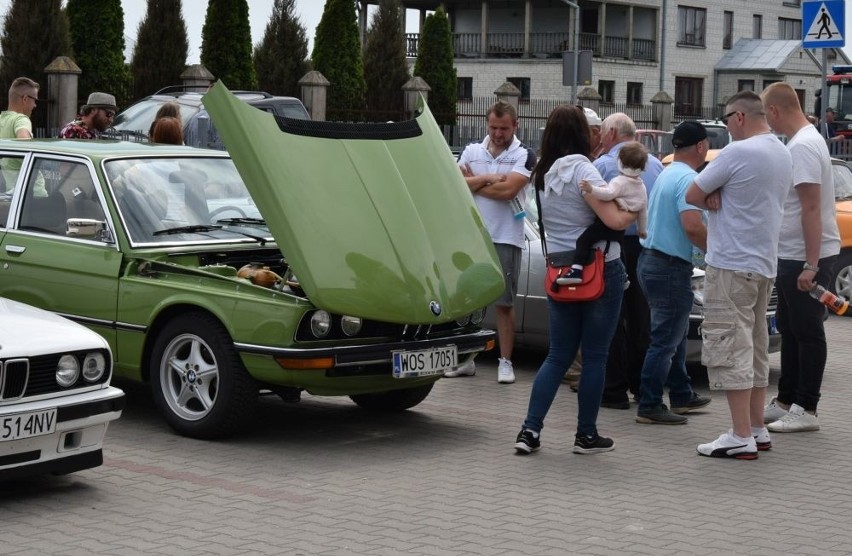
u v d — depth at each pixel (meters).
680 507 7.00
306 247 7.89
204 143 19.81
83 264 8.58
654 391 9.10
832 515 6.91
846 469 7.97
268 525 6.44
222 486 7.16
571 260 7.92
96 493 6.95
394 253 8.15
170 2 31.08
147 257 8.40
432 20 38.97
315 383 7.85
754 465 8.02
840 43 16.34
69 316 8.66
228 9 32.12
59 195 8.90
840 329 14.68
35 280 8.80
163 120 11.35
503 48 63.19
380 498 7.00
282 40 35.00
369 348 7.92
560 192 7.93
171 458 7.75
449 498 7.05
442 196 8.73
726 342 8.03
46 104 26.08
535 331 11.05
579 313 8.08
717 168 7.95
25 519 6.44
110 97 12.38
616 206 7.84
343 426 8.83
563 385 10.62
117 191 8.69
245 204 9.23
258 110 8.27
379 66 37.84
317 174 8.22
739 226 7.96
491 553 6.07
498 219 10.47
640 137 32.03
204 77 30.02
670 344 9.02
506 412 9.45
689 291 8.97
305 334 7.84
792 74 66.75
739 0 68.19
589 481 7.51
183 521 6.47
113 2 29.12
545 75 60.94
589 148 8.09
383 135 8.75
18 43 26.61
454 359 8.36
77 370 6.72
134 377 8.48
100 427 6.84
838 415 9.65
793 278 8.82
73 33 28.78
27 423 6.43
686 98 66.00
